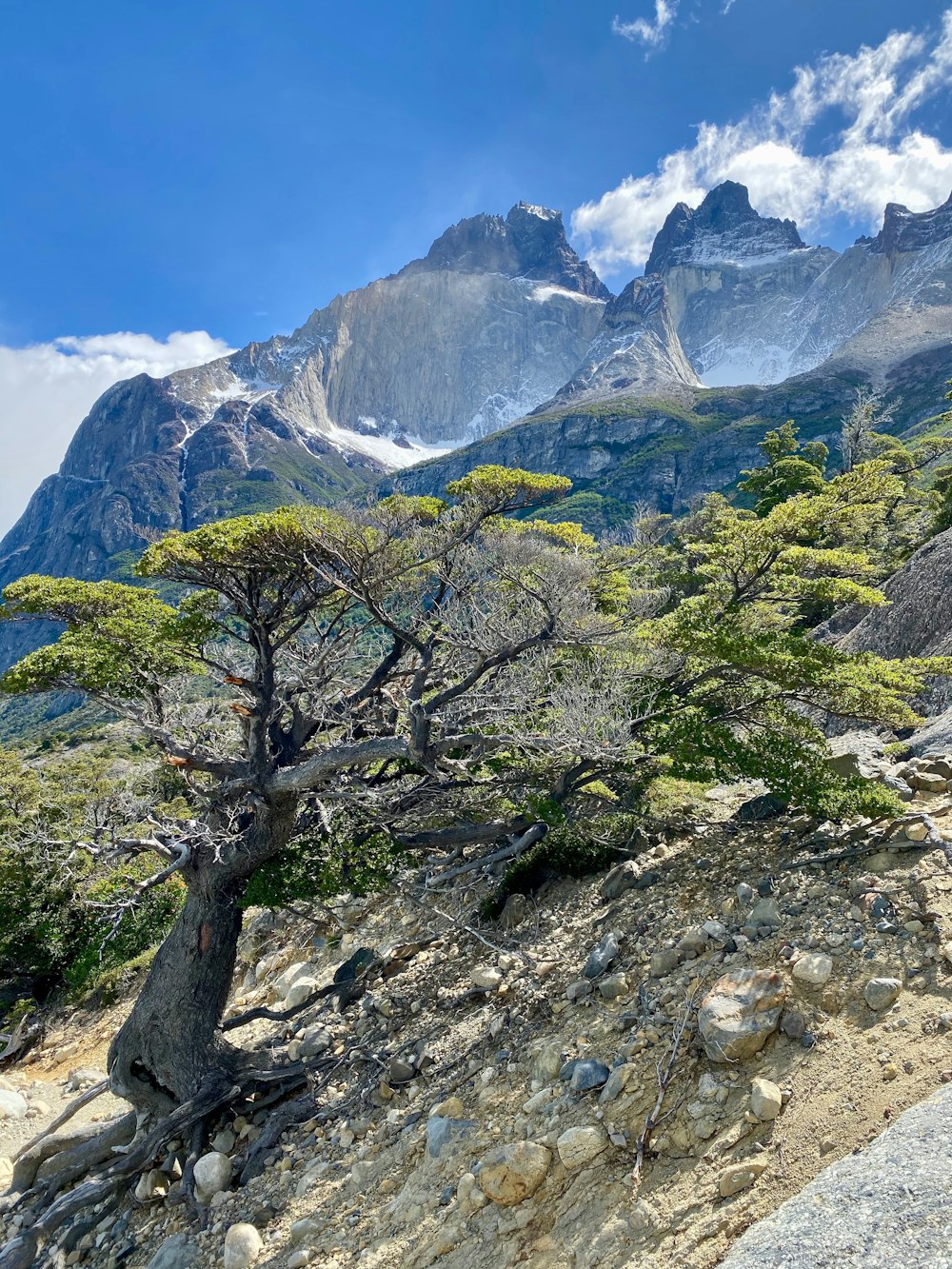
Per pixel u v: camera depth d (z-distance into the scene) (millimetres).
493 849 15727
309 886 11648
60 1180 11375
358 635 14922
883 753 12297
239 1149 10430
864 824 8367
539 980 9555
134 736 13656
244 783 11008
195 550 10305
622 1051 6719
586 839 12680
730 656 10727
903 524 45656
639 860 11359
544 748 10984
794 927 6965
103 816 11586
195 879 11570
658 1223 4793
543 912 12133
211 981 11383
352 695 13594
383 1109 9000
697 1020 6367
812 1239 3637
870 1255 3379
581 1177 5633
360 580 11320
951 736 11445
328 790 12180
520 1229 5594
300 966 15758
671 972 7469
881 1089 4797
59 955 25859
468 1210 6113
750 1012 5887
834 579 12133
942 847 7070
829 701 11055
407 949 13750
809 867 8039
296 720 12961
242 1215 8508
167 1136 10406
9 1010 27594
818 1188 4051
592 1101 6344
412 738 10352
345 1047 11375
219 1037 11461
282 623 12453
